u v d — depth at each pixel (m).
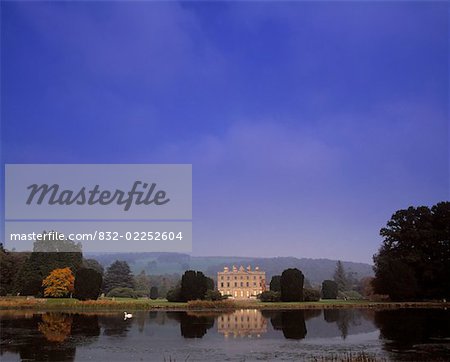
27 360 24.94
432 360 23.95
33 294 83.06
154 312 59.28
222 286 149.38
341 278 163.88
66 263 87.12
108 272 138.25
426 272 71.38
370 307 65.19
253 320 47.19
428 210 76.25
